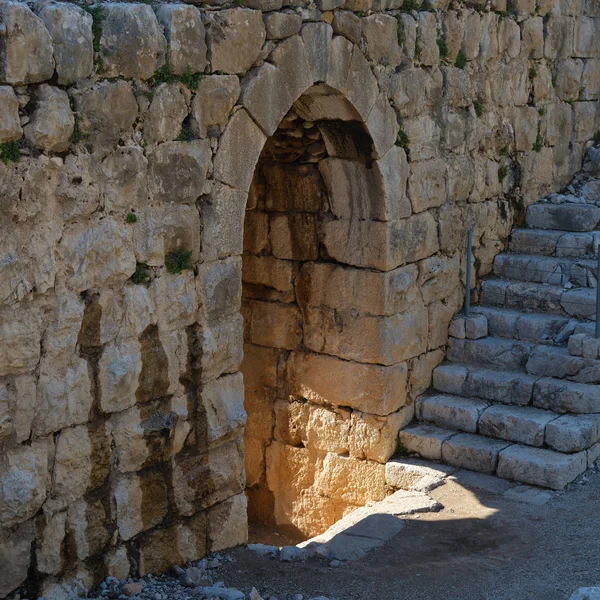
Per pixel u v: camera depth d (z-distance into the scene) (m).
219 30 6.25
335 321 8.62
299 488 9.12
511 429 8.32
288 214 8.70
